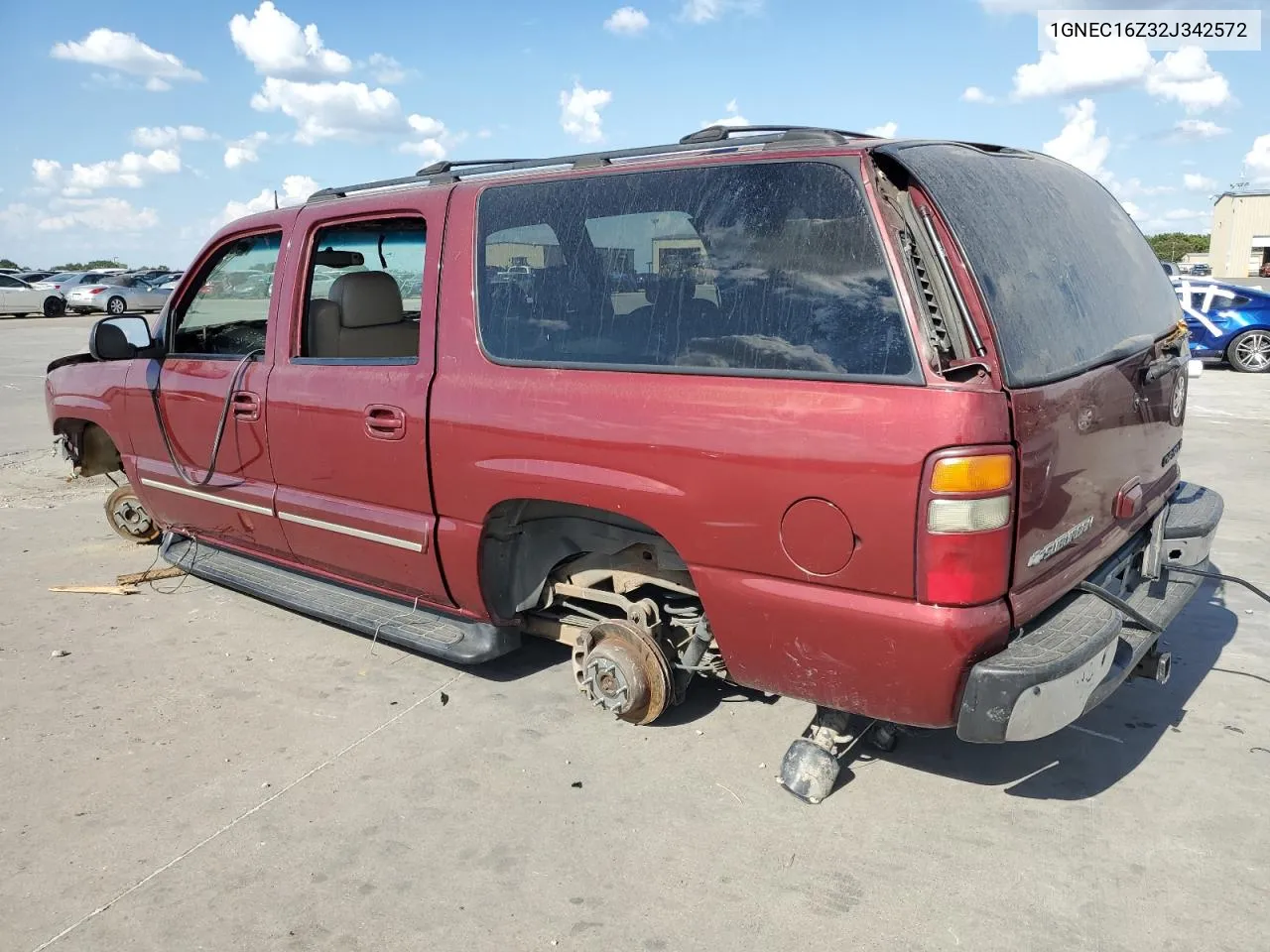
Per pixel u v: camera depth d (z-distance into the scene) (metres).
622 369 2.98
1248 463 7.43
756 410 2.67
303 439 3.97
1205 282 13.38
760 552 2.71
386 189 3.97
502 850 2.83
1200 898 2.55
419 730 3.55
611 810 3.02
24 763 3.37
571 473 3.07
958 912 2.52
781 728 3.50
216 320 4.64
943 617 2.44
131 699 3.85
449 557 3.54
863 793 3.08
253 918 2.56
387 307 4.26
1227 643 4.13
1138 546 3.32
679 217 2.90
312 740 3.50
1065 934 2.43
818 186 2.64
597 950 2.42
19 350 19.02
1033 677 2.43
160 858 2.83
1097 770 3.19
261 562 4.76
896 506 2.45
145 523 5.87
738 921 2.51
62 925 2.55
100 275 32.50
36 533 6.28
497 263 3.35
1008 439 2.40
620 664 3.35
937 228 2.48
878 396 2.47
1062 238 3.00
